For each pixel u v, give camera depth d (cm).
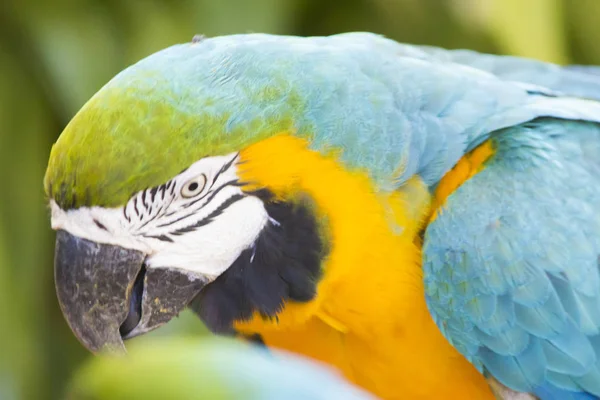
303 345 172
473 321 168
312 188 167
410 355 171
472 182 169
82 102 199
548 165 169
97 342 167
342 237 167
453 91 171
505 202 168
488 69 180
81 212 165
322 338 172
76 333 167
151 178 165
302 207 167
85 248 166
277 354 171
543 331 168
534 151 170
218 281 169
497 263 167
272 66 167
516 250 167
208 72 166
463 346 169
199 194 166
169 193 165
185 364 93
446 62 175
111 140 164
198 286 168
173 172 165
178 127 164
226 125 165
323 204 167
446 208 169
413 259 169
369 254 168
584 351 168
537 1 199
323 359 173
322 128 166
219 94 165
